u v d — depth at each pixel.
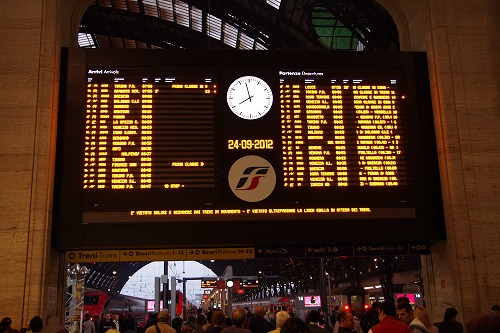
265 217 11.59
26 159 11.40
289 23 34.38
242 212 11.56
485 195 12.35
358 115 12.34
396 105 12.56
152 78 12.01
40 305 10.87
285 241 11.60
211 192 11.57
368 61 12.70
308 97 12.27
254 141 11.90
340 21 31.44
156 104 11.88
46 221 11.16
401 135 12.41
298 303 40.31
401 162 12.25
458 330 8.41
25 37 12.01
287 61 12.41
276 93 12.21
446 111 12.63
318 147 12.02
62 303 12.16
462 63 13.01
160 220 11.37
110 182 11.45
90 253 11.76
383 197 12.01
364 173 12.04
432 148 12.62
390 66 12.79
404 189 12.14
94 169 11.50
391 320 6.22
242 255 11.95
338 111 12.27
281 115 12.09
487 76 13.01
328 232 11.73
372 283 44.62
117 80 11.95
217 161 11.73
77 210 11.34
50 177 11.42
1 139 11.48
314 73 12.41
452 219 12.12
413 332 6.78
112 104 11.83
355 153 12.11
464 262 12.00
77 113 11.77
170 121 11.81
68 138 11.64
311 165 11.91
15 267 10.95
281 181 11.77
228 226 11.53
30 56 11.91
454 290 12.09
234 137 11.88
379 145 12.24
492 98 12.89
